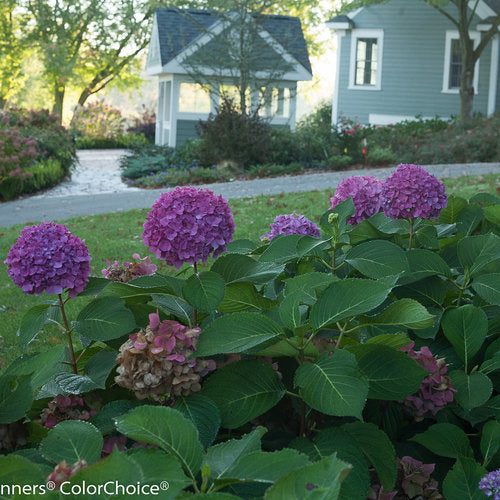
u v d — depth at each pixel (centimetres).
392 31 2416
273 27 2345
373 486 166
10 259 192
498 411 193
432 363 181
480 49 2136
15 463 121
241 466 126
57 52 3566
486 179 1233
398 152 1895
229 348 157
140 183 1823
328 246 233
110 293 197
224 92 2042
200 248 194
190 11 2450
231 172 1858
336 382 150
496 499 156
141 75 4050
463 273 254
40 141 1842
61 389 180
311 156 1912
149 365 155
